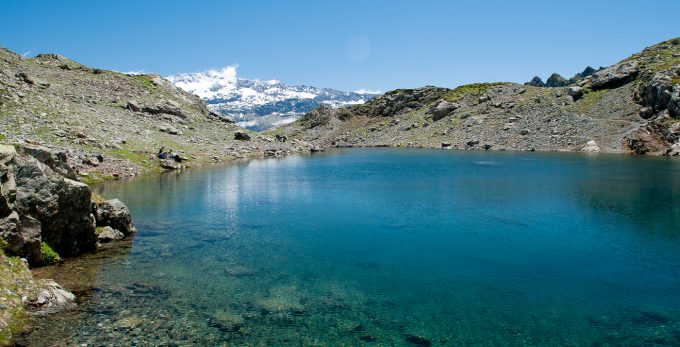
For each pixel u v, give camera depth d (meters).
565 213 41.44
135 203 46.59
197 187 57.91
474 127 154.25
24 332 17.28
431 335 18.17
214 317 19.44
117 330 17.89
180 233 34.56
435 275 25.39
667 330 18.66
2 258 21.31
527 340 17.81
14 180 25.36
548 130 132.00
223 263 27.22
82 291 22.11
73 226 28.50
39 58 129.38
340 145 186.38
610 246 30.94
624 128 115.31
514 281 24.45
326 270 26.14
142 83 135.62
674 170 71.69
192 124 124.25
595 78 146.50
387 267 26.77
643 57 150.75
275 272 25.70
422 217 40.47
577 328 18.86
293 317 19.67
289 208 44.69
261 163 96.56
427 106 196.62
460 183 62.06
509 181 63.19
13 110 72.19
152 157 78.94
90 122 83.81
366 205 46.22
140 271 25.47
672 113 107.12
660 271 25.95
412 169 82.38
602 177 65.38
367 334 18.17
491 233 34.69
